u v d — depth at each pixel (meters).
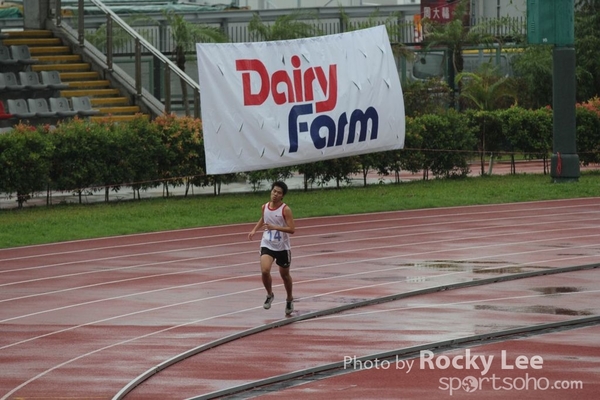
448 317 37.97
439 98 116.81
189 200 78.94
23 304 41.62
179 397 27.11
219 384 28.42
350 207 74.25
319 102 73.50
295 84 72.69
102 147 76.88
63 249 57.28
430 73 126.88
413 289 43.94
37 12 104.75
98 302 41.94
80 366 30.84
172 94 89.62
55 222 66.12
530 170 108.06
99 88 97.19
